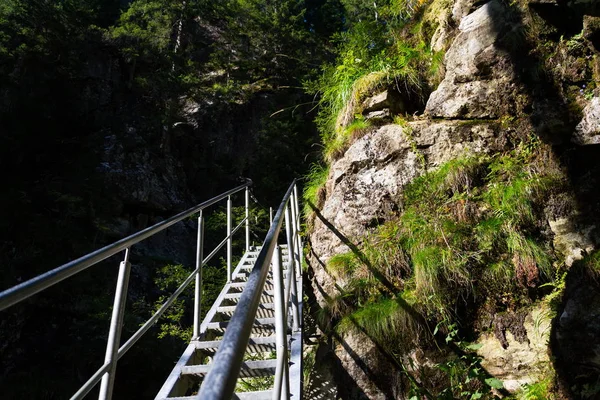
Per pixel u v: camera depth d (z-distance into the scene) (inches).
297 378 104.4
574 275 118.0
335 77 233.0
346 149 185.9
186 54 1049.5
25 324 521.7
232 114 898.1
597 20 139.3
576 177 136.1
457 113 164.1
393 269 150.1
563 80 145.1
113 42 959.6
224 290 153.8
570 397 108.8
